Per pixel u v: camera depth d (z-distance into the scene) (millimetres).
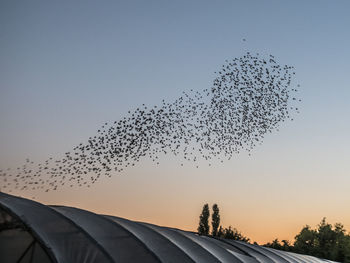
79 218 15555
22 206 13969
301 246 76938
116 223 16641
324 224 77188
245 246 29578
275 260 27547
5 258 12352
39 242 12375
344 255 70188
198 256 17953
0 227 12844
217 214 64438
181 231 24969
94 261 13109
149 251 15352
